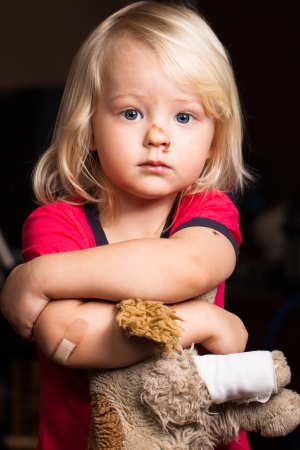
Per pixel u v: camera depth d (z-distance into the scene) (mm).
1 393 1799
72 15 3418
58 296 752
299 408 701
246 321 1885
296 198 2053
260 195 2568
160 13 840
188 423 683
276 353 703
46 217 856
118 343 708
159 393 670
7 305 776
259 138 3070
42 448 855
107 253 752
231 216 860
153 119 792
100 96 821
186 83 792
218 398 681
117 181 809
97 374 716
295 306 1354
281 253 2250
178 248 763
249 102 3086
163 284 738
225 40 3131
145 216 855
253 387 680
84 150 867
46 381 859
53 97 2230
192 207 851
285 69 3049
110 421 690
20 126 2217
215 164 884
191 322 740
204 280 755
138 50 798
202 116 810
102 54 823
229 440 706
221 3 3129
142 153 790
